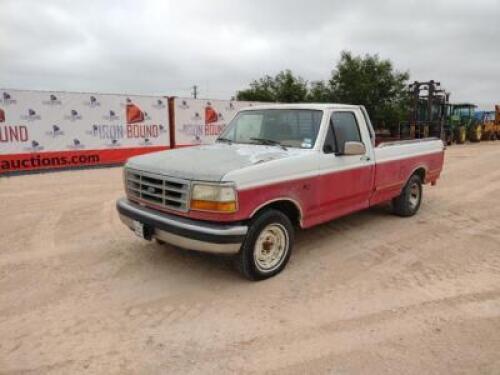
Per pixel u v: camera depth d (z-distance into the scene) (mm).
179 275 4445
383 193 6020
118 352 3059
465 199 8570
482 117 31203
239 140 5477
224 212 3742
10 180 10828
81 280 4309
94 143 13688
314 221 4797
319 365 2904
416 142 6734
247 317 3568
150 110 14891
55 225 6375
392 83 34656
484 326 3422
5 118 11844
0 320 3496
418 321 3498
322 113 4965
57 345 3139
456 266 4754
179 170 4000
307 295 3988
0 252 5141
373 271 4598
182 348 3115
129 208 4453
